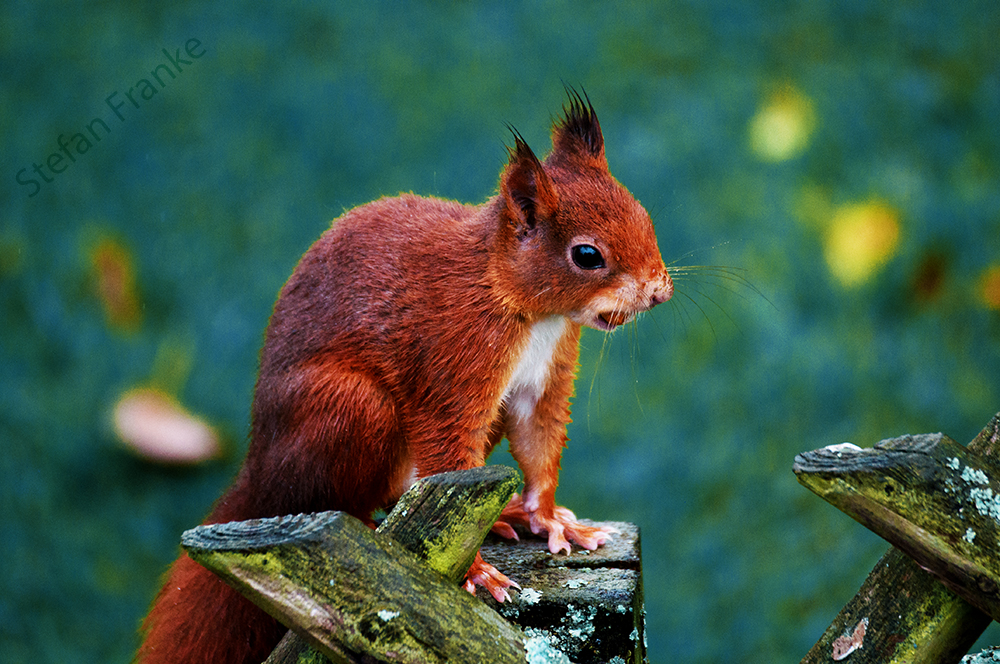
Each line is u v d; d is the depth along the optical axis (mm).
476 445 4488
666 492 8734
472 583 3863
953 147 11945
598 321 4582
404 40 13680
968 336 9938
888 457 2947
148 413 9297
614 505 8688
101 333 10242
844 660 3148
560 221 4445
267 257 10945
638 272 4484
